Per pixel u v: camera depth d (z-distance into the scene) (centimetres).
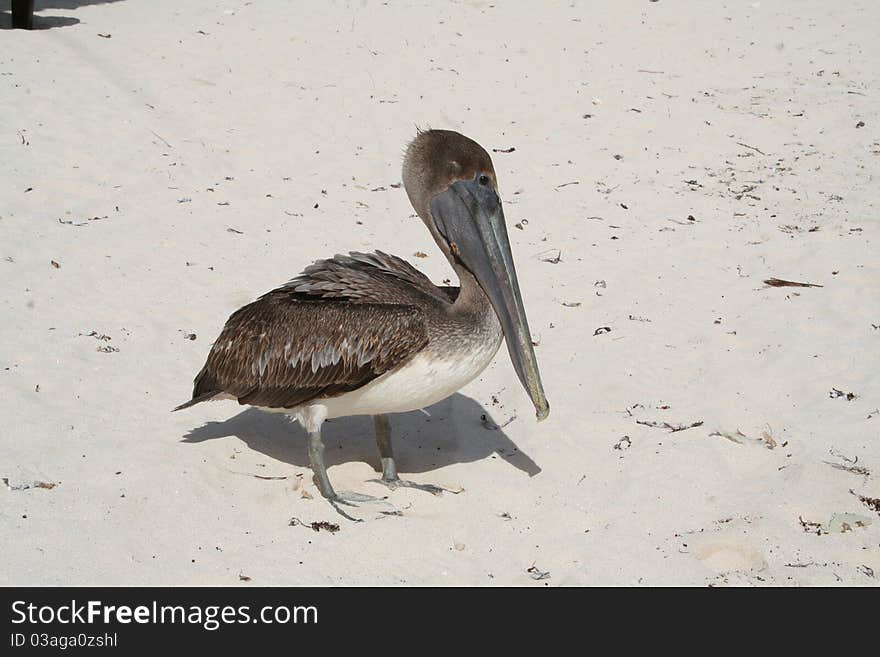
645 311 1027
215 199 1247
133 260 1077
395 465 757
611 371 903
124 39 1798
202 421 804
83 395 823
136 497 688
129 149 1345
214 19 1969
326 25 1970
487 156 698
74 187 1228
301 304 697
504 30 1995
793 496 707
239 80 1645
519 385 883
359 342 670
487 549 666
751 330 979
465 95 1652
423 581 632
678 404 848
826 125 1559
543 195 1318
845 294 1048
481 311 686
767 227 1228
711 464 751
